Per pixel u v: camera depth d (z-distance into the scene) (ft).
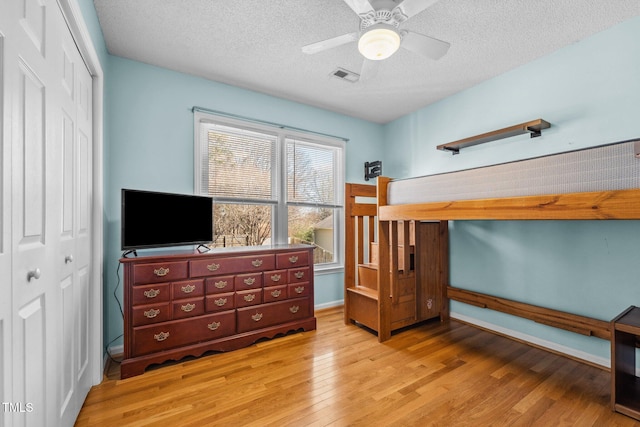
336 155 12.16
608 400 5.55
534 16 6.23
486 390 5.88
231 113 9.39
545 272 7.80
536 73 7.94
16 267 2.91
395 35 4.74
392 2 4.81
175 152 8.46
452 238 10.25
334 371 6.61
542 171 5.04
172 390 5.87
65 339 4.34
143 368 6.46
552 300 7.65
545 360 7.15
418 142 11.60
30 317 3.22
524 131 8.02
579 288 7.16
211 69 8.47
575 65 7.19
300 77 8.97
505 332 8.70
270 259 8.39
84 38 4.84
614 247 6.63
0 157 2.64
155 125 8.18
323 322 9.91
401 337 8.61
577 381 6.21
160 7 5.96
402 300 9.04
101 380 6.18
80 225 5.15
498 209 5.57
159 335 6.72
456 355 7.43
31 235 3.25
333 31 6.80
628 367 5.76
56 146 3.94
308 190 11.27
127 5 5.89
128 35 6.86
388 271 8.74
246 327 7.94
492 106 9.03
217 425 4.88
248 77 8.95
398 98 10.53
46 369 3.62
